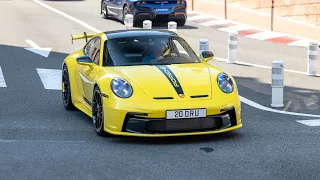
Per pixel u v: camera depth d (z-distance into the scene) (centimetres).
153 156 930
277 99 1337
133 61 1113
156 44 1152
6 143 1009
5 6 3512
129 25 2452
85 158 920
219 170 857
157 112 986
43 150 965
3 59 1956
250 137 1048
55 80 1634
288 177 824
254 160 906
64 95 1309
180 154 940
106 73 1075
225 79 1059
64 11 3312
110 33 1203
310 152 952
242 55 2120
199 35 2559
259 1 3225
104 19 2997
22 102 1367
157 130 994
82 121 1182
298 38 2495
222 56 2092
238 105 1034
